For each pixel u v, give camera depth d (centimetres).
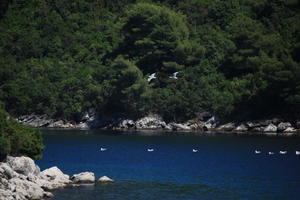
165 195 15538
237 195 15662
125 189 16188
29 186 14850
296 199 15225
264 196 15562
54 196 14938
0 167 15200
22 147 18075
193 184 17250
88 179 16950
